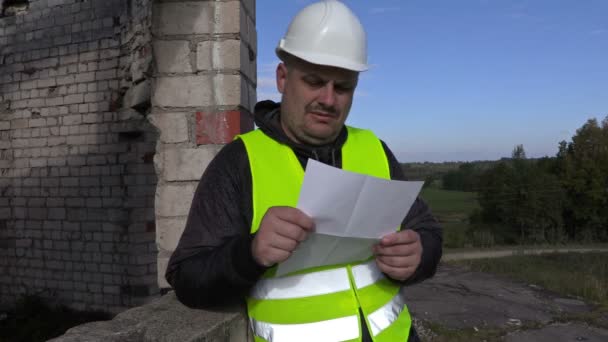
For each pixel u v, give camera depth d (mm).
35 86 7051
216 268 1243
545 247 24859
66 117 6824
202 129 2574
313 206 1146
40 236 7055
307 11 1456
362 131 1708
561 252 20594
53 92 6910
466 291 6805
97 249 6629
